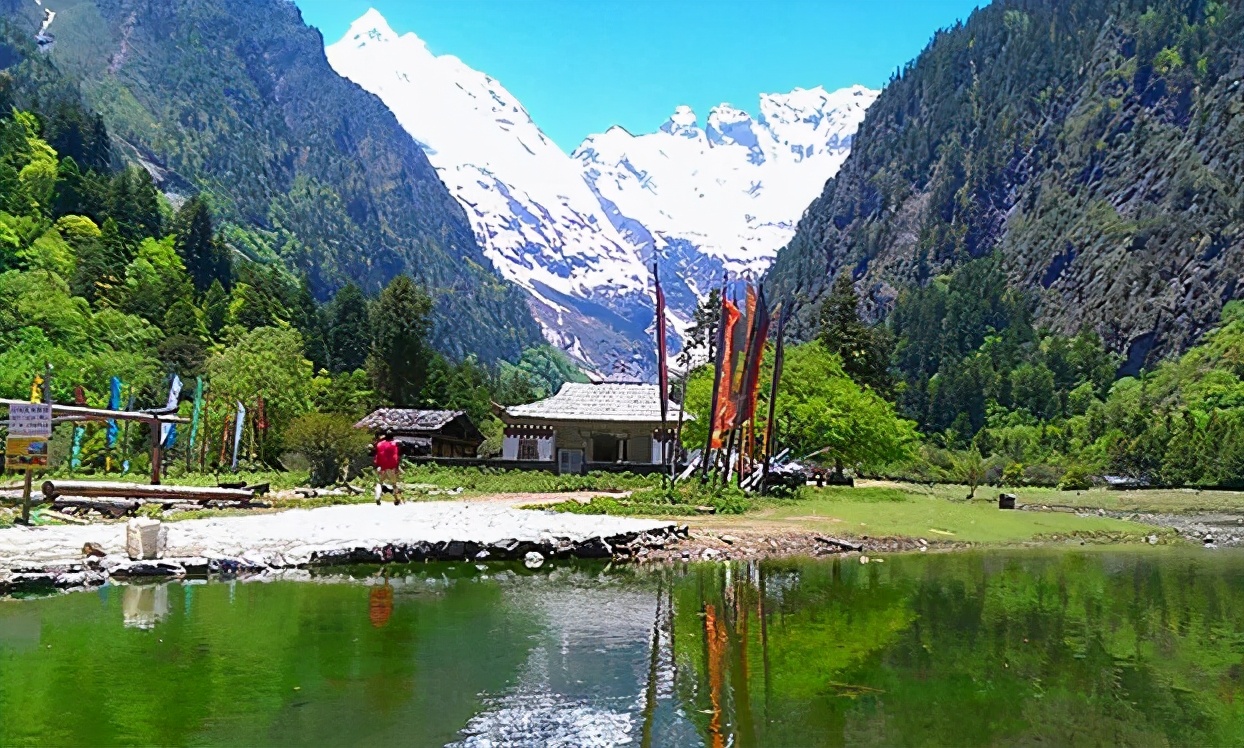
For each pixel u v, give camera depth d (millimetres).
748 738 10109
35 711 10305
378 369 101688
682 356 92875
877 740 10164
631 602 16922
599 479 43281
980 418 169375
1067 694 11961
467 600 16594
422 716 10422
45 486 24516
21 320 78062
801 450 54875
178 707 10500
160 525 18688
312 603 15883
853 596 18281
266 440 54969
